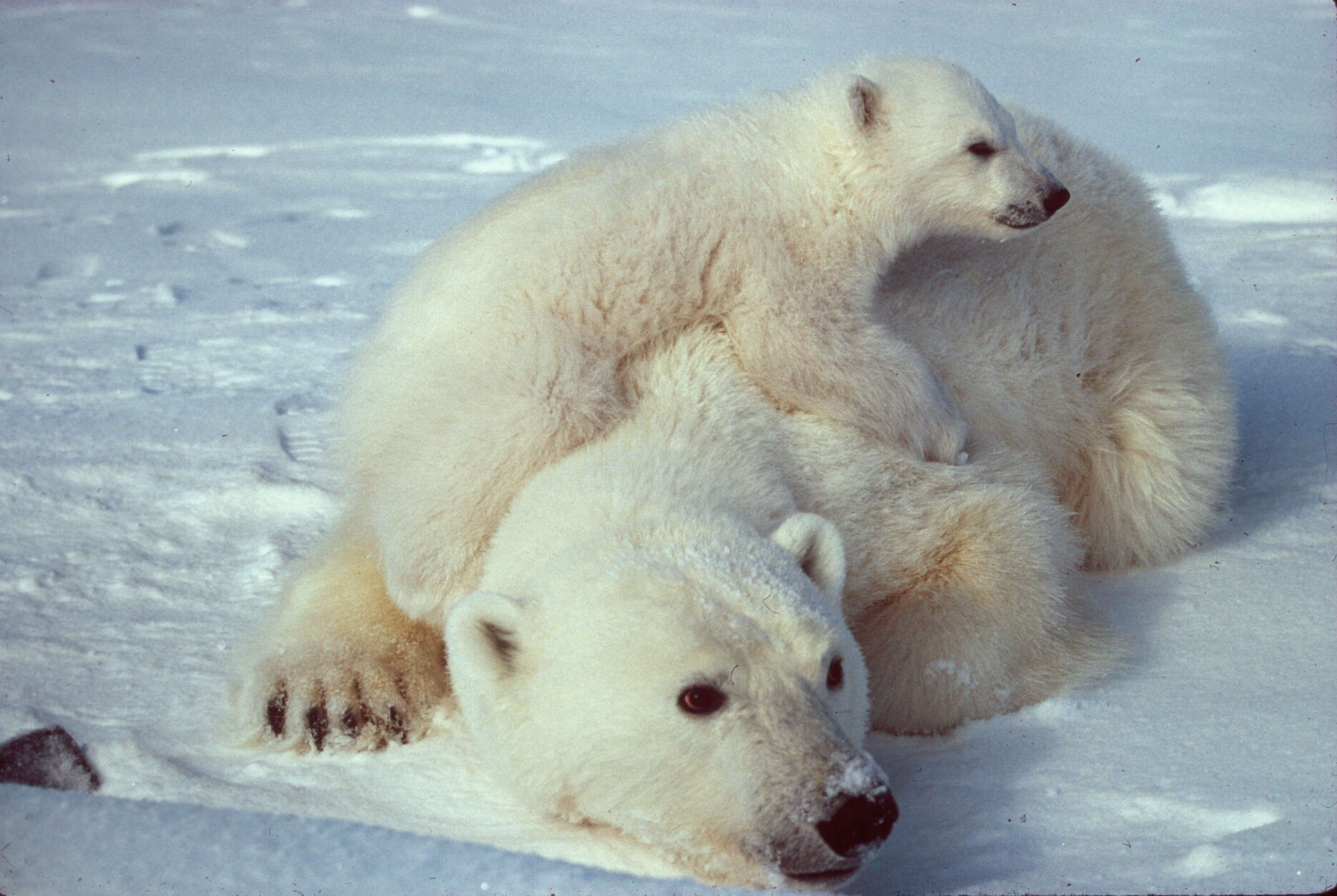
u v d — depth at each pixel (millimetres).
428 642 6344
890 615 6434
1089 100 31906
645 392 6277
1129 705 5988
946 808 5164
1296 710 5703
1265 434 9719
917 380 6820
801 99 7984
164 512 8914
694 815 4547
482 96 34062
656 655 4586
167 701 6258
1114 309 8148
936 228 7879
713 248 6645
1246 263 15867
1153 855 4445
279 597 6992
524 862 3883
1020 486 7102
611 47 45750
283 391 11852
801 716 4449
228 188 23359
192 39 46562
